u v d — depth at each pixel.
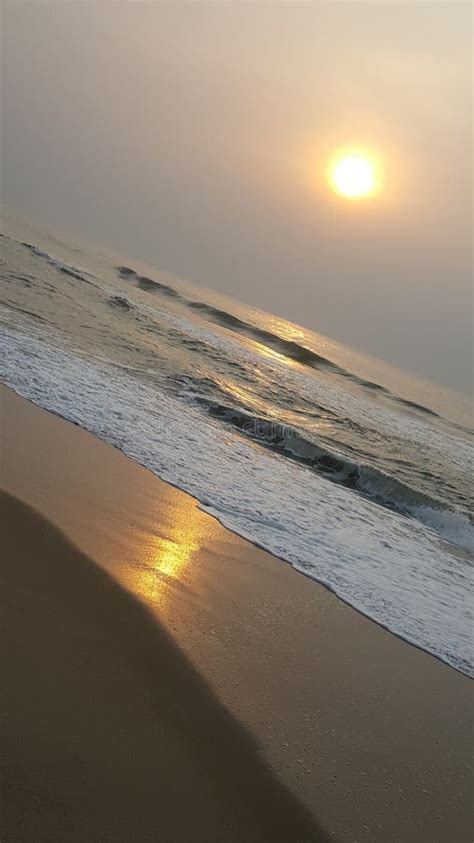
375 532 10.40
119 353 18.52
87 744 3.45
